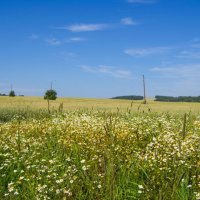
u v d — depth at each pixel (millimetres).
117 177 7582
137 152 9359
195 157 8359
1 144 11906
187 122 13734
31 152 10656
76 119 17031
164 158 8453
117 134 11305
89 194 7023
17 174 8711
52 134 13398
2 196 7164
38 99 103062
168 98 123000
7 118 27297
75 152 10133
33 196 6910
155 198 6488
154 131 12289
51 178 7758
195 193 6688
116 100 109750
